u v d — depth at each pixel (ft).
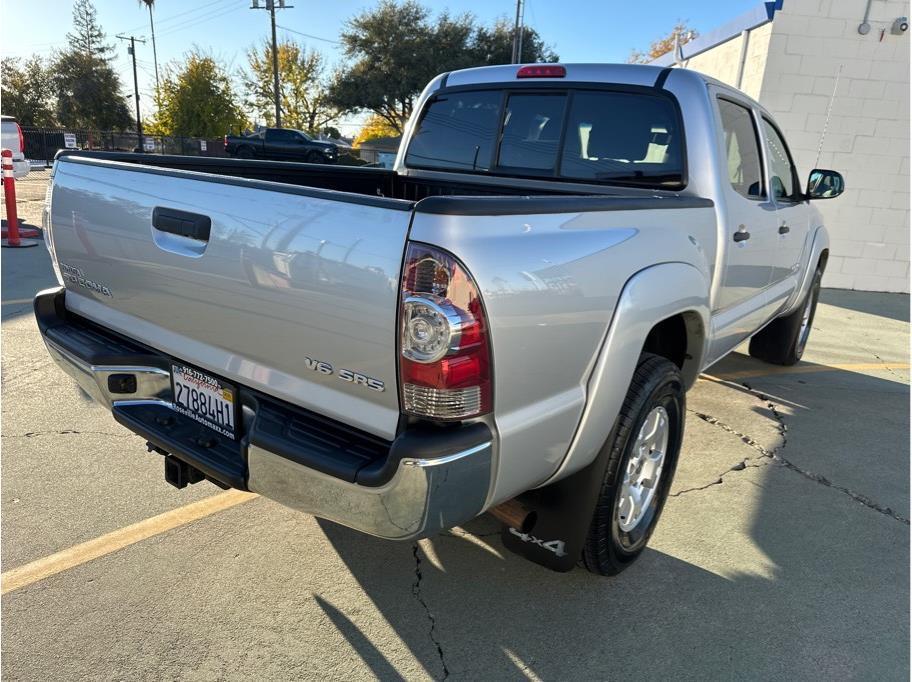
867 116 32.35
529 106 11.83
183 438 7.30
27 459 11.10
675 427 9.13
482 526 9.98
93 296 8.55
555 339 6.26
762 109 13.07
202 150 124.98
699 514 10.69
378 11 126.52
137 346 8.13
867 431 14.65
